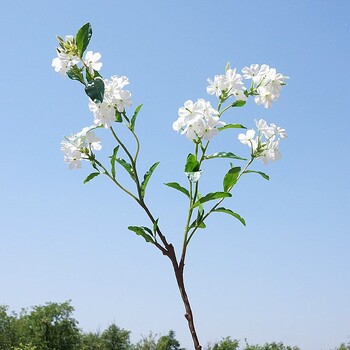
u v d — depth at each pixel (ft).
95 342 54.39
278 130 5.20
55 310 50.70
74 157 5.04
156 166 4.92
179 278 4.77
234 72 5.10
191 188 4.91
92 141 5.05
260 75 5.19
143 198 4.90
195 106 4.87
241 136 5.24
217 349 45.50
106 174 4.99
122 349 53.98
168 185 4.89
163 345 51.34
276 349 45.50
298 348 45.39
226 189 5.08
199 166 4.91
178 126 4.90
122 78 4.97
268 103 5.19
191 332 4.65
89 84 4.74
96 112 4.88
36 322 49.96
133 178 4.95
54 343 49.93
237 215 4.96
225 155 4.95
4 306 50.39
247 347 45.65
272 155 5.15
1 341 49.44
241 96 5.09
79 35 4.78
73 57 4.78
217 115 5.05
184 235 4.86
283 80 5.19
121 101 4.91
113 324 54.65
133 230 4.81
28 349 47.47
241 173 5.12
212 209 4.91
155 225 4.82
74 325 51.29
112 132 4.91
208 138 4.85
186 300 4.72
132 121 4.96
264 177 5.11
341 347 42.93
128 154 4.92
